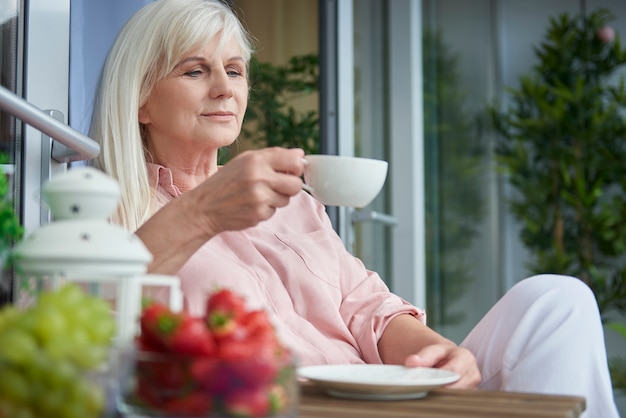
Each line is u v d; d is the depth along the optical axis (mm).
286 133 3303
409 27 3746
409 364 1479
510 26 5746
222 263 1721
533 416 1096
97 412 805
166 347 902
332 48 3246
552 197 5590
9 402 767
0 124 1907
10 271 1654
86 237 998
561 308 1643
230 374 858
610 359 5414
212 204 1417
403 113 3766
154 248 1437
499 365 1683
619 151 5531
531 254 5586
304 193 2088
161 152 1963
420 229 3807
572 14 5734
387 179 3768
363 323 1896
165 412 863
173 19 1903
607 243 5500
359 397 1235
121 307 1017
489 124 5453
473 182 5211
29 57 2010
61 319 816
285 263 1871
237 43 1975
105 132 1892
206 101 1916
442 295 4684
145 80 1910
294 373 916
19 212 1914
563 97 5570
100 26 2184
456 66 5078
